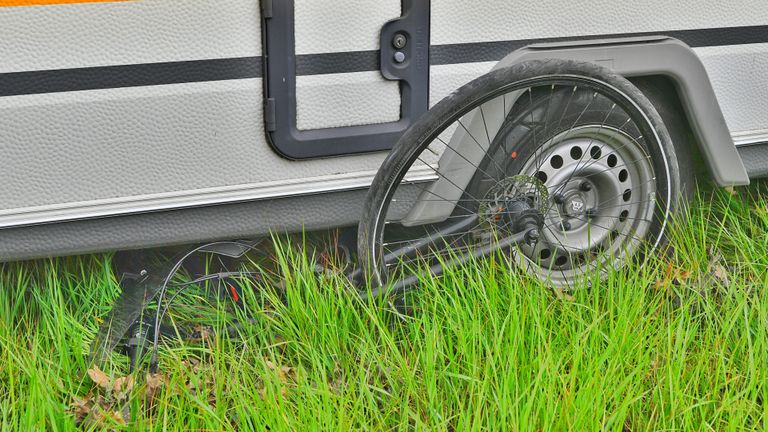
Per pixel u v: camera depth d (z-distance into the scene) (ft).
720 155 10.07
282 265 8.73
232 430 7.19
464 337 8.13
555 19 9.21
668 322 8.52
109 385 7.85
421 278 8.86
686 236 9.87
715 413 7.48
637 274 9.04
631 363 8.07
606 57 9.34
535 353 8.18
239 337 8.70
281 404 7.23
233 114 8.55
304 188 9.02
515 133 9.34
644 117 9.35
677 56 9.57
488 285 8.73
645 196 10.01
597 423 7.14
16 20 7.72
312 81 8.67
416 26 8.77
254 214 9.04
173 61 8.21
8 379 8.08
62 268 9.26
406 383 7.77
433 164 9.29
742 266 9.80
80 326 8.74
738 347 8.37
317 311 8.48
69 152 8.23
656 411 7.68
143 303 8.73
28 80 7.92
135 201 8.56
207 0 8.13
